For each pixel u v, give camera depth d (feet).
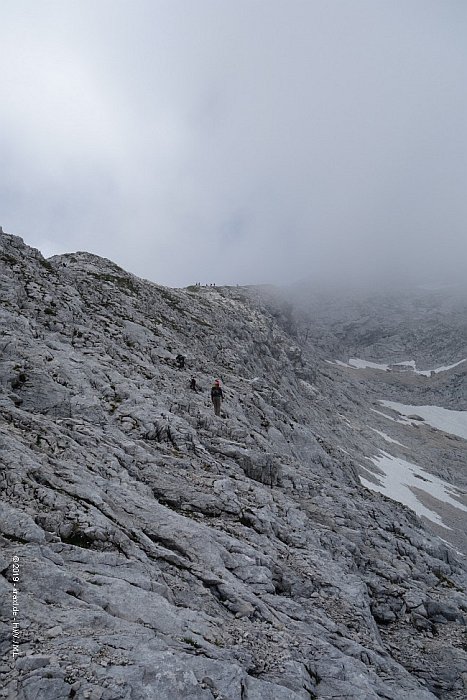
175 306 285.23
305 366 463.42
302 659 40.83
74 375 93.25
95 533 45.42
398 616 68.13
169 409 101.91
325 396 446.60
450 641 64.69
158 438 86.28
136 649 30.96
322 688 38.81
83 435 71.56
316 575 61.87
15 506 44.86
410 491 265.34
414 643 62.64
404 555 93.30
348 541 80.18
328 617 54.70
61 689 26.61
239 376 206.59
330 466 153.17
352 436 346.54
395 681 46.98
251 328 384.47
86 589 36.65
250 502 75.51
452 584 87.92
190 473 76.64
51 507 46.75
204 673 31.30
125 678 28.19
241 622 44.06
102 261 276.41
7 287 127.54
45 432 65.98
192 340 225.56
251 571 54.24
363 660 48.06
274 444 130.52
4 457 51.06
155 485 68.49
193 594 44.93
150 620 36.19
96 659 29.22
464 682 56.59
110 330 152.35
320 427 303.68
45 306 131.64
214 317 321.73
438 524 220.02
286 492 95.40
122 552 45.34
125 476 64.90
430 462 374.84
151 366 133.49
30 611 32.19
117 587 38.42
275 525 71.46
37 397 78.07
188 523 57.16
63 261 265.75
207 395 133.18
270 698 31.94
